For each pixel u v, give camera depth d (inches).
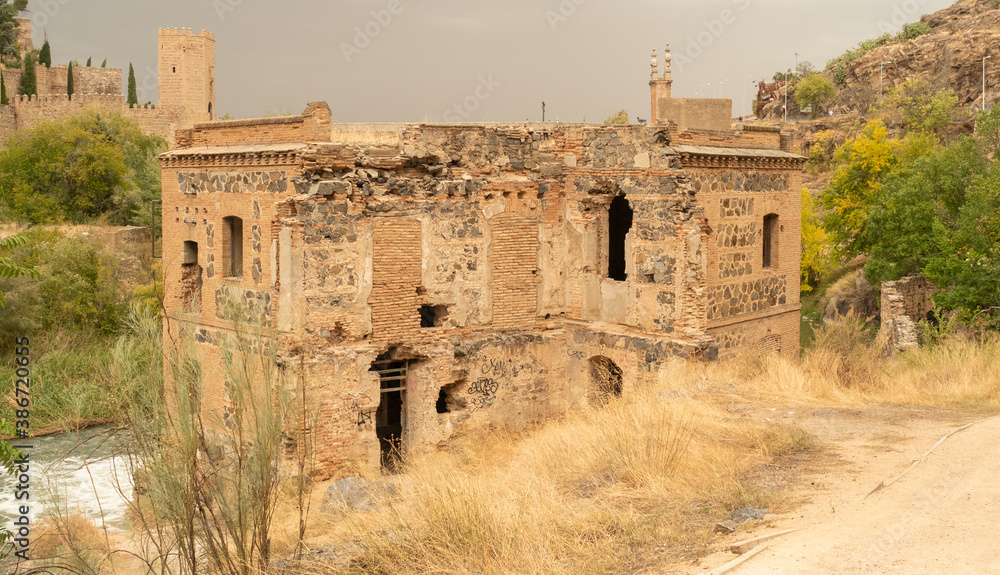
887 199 1843.0
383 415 1176.2
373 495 634.8
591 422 735.7
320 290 860.0
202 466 457.4
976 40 3324.3
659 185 950.4
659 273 957.8
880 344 915.4
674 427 618.2
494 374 997.2
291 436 749.3
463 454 893.8
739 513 446.6
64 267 1833.2
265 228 881.5
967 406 710.5
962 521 402.3
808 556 366.0
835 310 2228.1
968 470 496.4
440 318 970.1
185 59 3334.2
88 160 2596.0
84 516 512.7
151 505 425.7
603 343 1016.2
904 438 599.2
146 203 2522.1
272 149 876.6
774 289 1117.1
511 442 941.8
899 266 1782.7
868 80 3784.5
